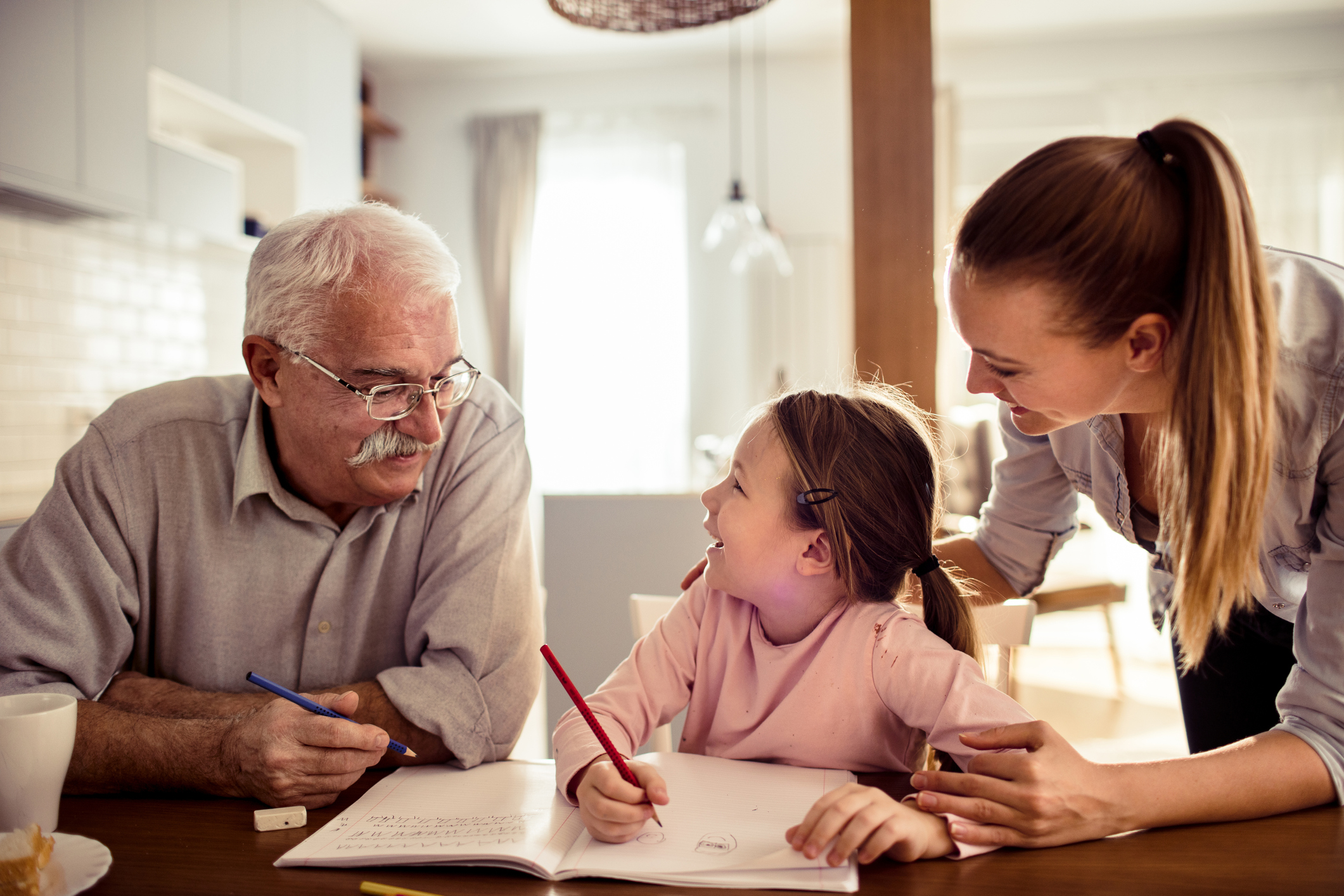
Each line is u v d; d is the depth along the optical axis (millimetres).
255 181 4016
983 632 1197
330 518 1096
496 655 1041
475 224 5605
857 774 908
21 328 2941
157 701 982
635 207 5543
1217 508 717
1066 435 1104
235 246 3604
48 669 995
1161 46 5078
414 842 738
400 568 1122
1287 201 5008
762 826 762
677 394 5527
